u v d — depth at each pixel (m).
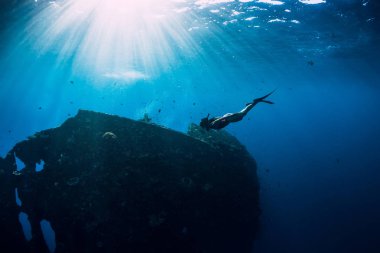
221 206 9.44
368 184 26.94
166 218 8.02
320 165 32.56
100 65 33.62
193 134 13.02
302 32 21.27
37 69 33.47
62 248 7.89
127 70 37.28
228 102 99.44
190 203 8.62
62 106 55.06
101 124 8.71
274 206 20.72
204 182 9.06
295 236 17.92
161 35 23.55
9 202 8.30
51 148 8.73
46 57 28.88
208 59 33.22
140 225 7.75
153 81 49.62
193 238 8.65
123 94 52.16
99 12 18.59
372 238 18.23
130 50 28.19
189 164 8.95
